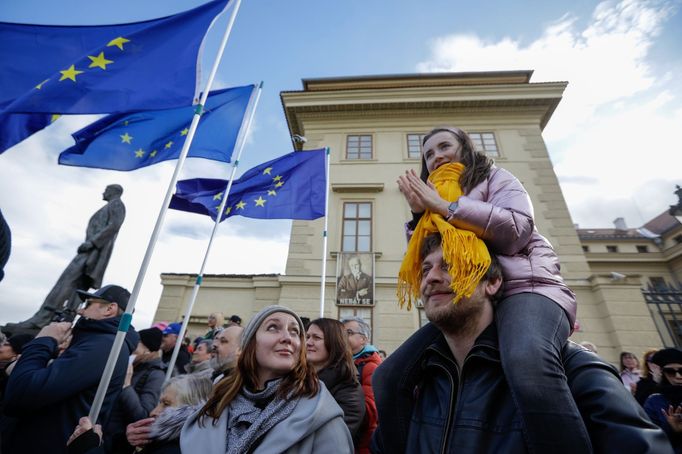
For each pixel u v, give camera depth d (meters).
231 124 5.12
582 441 0.83
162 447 1.71
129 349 2.58
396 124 13.45
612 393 0.88
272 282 10.40
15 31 3.41
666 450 0.77
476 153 1.55
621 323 8.78
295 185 5.89
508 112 13.28
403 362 1.36
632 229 32.41
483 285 1.18
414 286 1.38
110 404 2.30
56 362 2.07
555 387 0.89
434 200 1.28
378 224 11.10
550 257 1.29
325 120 13.70
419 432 1.16
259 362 1.78
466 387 1.10
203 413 1.70
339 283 10.03
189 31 3.68
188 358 4.98
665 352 2.60
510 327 1.05
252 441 1.48
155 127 4.53
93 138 4.22
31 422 2.00
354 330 3.47
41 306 6.45
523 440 0.91
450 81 14.94
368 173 12.23
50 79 3.21
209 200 6.11
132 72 3.43
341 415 1.69
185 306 10.43
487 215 1.17
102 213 7.47
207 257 4.38
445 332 1.23
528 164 12.12
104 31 3.60
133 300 2.48
